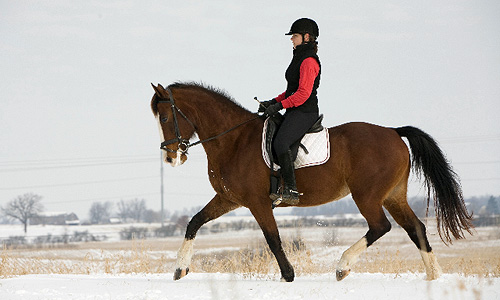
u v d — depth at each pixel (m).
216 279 11.92
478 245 32.59
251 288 10.27
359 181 10.77
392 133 11.14
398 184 11.17
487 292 9.42
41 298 9.64
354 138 10.94
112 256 18.92
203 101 11.36
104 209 150.75
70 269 16.31
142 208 151.00
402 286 10.14
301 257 14.15
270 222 11.01
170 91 11.30
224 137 11.31
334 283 10.62
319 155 10.93
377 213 10.72
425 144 11.20
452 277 11.15
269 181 11.02
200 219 11.86
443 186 11.09
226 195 11.37
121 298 9.62
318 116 11.34
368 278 11.70
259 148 11.06
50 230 117.25
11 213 121.81
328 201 11.17
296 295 9.53
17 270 16.14
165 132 11.26
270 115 11.02
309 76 10.97
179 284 11.06
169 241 50.22
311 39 11.33
